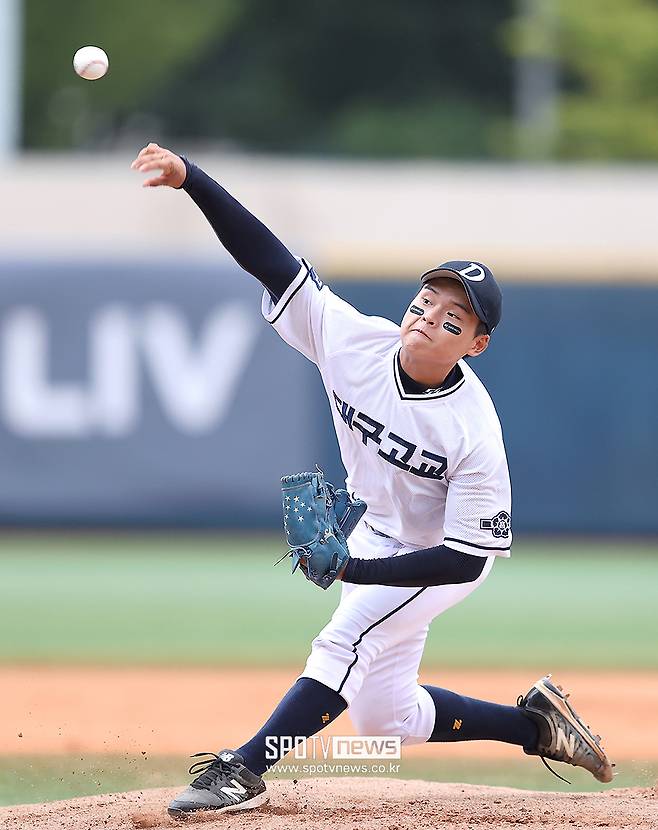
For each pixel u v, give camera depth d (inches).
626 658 1067.9
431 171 1990.7
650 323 1721.2
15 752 725.3
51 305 1723.7
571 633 1203.2
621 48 3289.9
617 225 1939.0
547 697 598.9
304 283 565.3
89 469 1727.4
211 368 1726.1
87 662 1034.1
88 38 3700.8
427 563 527.8
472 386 542.3
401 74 3912.4
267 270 562.6
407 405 534.9
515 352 1727.4
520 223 1937.7
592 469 1734.7
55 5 3668.8
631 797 581.3
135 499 1729.8
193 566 1578.5
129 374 1726.1
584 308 1721.2
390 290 1716.3
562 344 1724.9
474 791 604.4
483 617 1296.8
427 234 1940.2
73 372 1724.9
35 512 1726.1
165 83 3841.0
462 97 3905.0
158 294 1726.1
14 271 1722.4
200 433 1727.4
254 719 828.0
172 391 1726.1
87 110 3814.0
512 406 1732.3
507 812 540.7
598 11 3304.6
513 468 1734.7
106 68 567.2
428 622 569.0
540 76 3585.1
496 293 528.4
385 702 570.6
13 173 1939.0
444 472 537.3
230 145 3909.9
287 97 3912.4
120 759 705.0
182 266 1728.6
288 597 1387.8
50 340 1724.9
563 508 1736.0
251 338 1726.1
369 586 557.9
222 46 3875.5
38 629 1194.0
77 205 1927.9
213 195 550.9
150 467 1728.6
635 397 1723.7
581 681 969.5
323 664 546.3
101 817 536.1
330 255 1720.0
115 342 1726.1
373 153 3705.7
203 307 1727.4
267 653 1075.9
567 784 664.4
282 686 941.2
